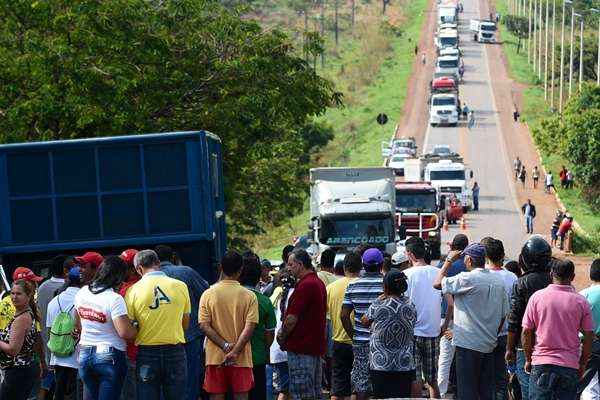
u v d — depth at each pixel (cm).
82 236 5003
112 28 8050
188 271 3844
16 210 5003
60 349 3728
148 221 4975
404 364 3469
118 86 7788
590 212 19062
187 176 4966
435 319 3891
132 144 4966
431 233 12112
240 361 3481
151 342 3359
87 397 3391
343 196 9769
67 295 3766
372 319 3488
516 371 3791
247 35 8675
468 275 3525
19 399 3581
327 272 4381
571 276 3209
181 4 8444
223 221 5578
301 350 3766
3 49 7975
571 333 3181
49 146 4972
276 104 8606
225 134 8462
